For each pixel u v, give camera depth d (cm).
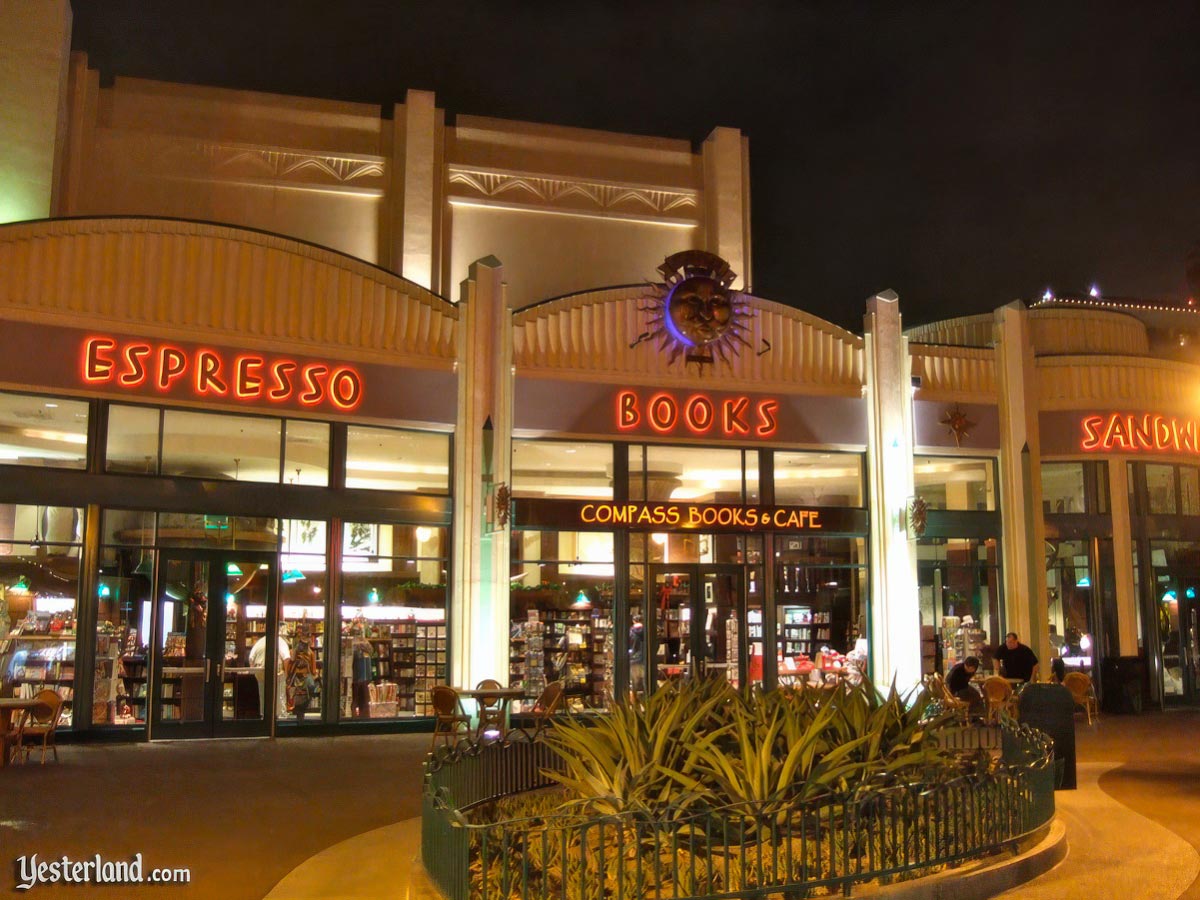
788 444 2144
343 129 2334
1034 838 948
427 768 918
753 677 2089
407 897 805
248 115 2286
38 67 2069
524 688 1950
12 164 2028
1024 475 2255
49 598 1645
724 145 2523
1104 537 2328
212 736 1734
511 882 774
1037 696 1319
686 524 2061
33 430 1647
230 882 873
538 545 2008
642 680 2023
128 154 2194
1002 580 2259
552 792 1145
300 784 1334
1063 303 2630
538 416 1998
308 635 1825
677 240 2495
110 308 1698
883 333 2206
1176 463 2406
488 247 2369
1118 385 2355
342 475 1864
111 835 1021
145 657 1708
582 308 2055
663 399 2075
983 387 2295
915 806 832
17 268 1641
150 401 1716
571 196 2438
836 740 986
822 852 846
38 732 1451
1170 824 1102
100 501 1675
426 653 1903
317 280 1859
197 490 1744
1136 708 2233
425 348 1931
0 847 962
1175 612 2375
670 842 807
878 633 2136
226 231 1795
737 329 2136
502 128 2420
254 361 1795
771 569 2122
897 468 2173
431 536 1934
